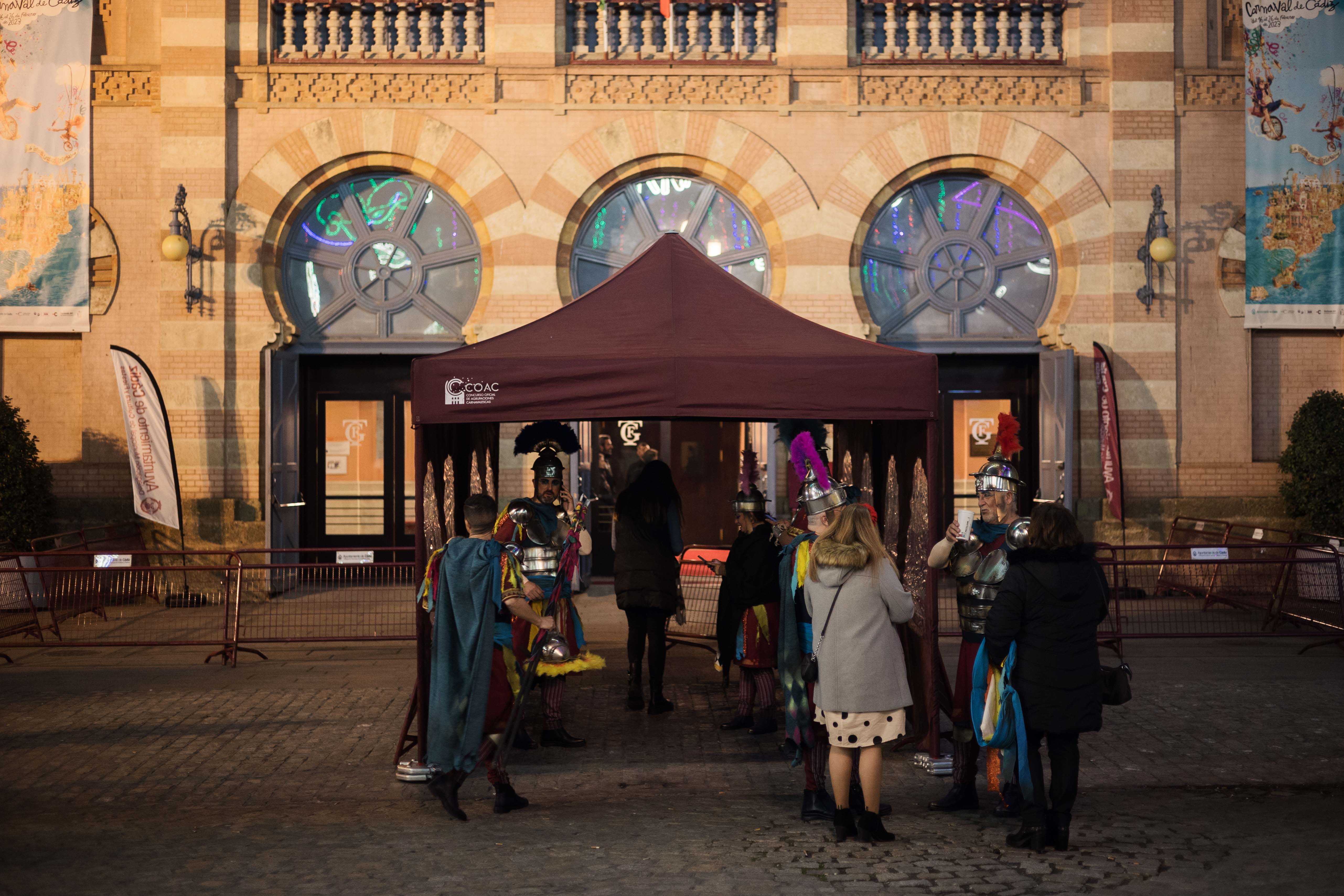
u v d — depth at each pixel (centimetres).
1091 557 515
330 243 1313
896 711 524
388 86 1282
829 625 525
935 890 454
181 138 1268
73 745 708
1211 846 507
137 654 1003
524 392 634
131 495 1283
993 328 1336
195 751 695
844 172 1293
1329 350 1334
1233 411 1310
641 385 627
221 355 1269
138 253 1289
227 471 1273
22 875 476
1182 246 1306
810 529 610
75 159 1279
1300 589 1043
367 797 607
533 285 1284
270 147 1280
